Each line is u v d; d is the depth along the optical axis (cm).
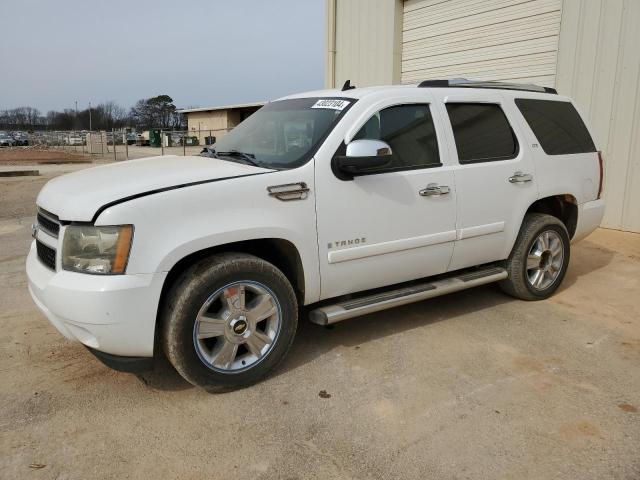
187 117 5916
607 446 281
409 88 415
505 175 447
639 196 750
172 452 277
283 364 373
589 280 565
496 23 911
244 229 321
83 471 262
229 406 321
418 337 418
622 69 741
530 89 506
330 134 364
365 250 375
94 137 3400
